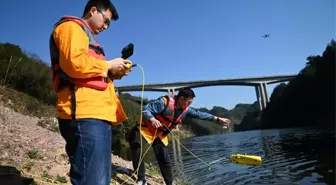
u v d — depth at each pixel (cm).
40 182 357
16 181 338
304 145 1528
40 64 1733
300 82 5644
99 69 195
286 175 722
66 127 196
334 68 4706
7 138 510
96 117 193
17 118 757
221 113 17612
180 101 470
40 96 1427
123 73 227
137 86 8962
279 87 8256
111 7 226
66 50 183
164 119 470
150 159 1127
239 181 679
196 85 9544
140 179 466
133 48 267
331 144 1412
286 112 6056
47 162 442
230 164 919
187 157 1329
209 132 8206
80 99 192
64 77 196
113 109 208
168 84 9306
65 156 491
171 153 1658
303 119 5491
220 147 2003
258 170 797
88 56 191
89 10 220
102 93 201
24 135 570
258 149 1584
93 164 188
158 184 547
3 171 361
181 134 6272
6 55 1445
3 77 1330
